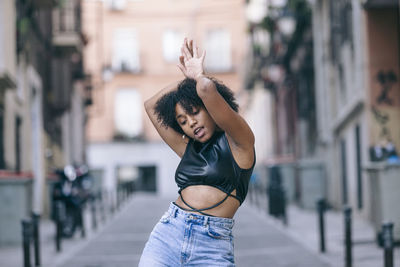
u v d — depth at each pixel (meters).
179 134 3.55
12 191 11.21
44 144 18.56
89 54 38.12
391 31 13.16
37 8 17.03
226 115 3.11
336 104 17.42
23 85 15.66
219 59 39.56
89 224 15.38
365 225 13.16
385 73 13.16
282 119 28.23
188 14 39.59
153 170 38.97
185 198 3.31
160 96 3.60
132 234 12.70
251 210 18.58
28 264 7.39
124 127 39.06
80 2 22.31
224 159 3.25
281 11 21.05
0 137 13.22
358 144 14.67
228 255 3.27
